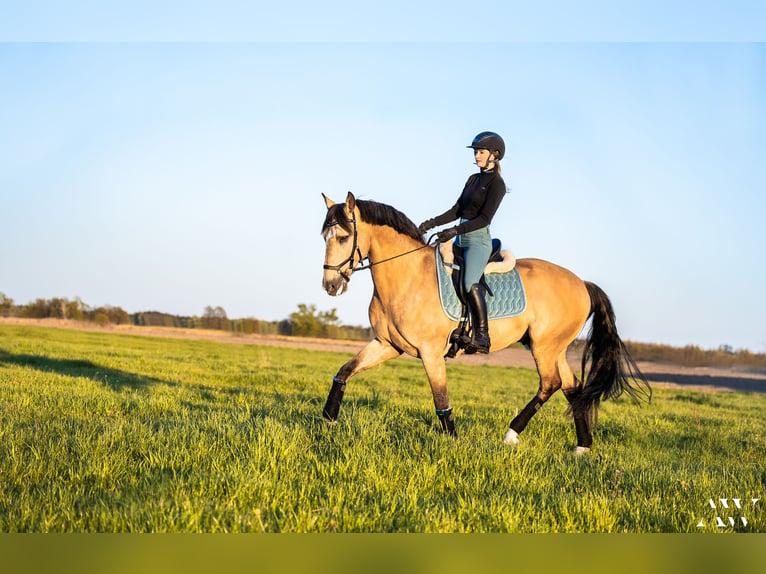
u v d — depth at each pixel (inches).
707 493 213.5
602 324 309.9
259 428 255.4
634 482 228.5
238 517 167.3
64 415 301.9
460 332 277.3
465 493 206.2
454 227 266.7
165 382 498.0
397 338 280.1
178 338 1391.5
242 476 196.9
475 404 450.0
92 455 216.7
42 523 162.7
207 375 570.9
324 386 518.0
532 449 268.1
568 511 190.9
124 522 163.9
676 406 586.6
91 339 1060.5
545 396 300.0
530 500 197.9
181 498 179.5
